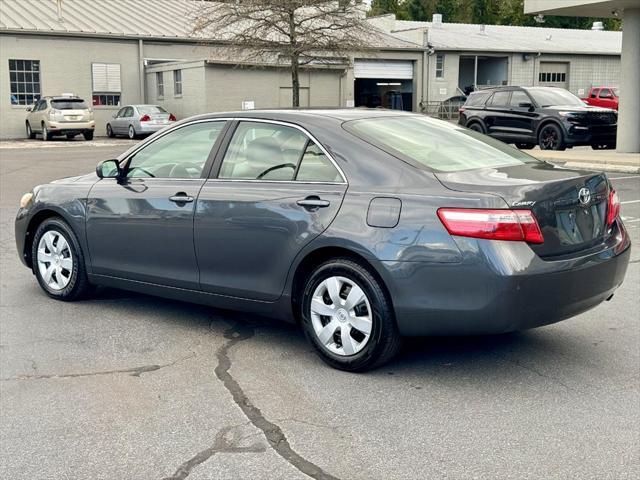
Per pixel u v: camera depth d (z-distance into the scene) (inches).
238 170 211.8
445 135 211.8
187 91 1353.3
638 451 147.4
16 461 145.3
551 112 803.4
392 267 176.4
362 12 1190.9
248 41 1105.4
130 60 1443.2
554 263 172.7
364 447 149.7
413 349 208.2
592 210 188.9
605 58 1827.0
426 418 163.5
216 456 146.3
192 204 214.4
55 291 258.7
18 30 1316.4
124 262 235.6
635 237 370.6
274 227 196.9
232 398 175.3
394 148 191.9
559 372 190.5
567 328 227.0
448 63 1681.8
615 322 232.5
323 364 197.3
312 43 1106.7
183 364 198.4
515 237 168.7
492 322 169.8
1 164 808.3
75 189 249.3
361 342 186.2
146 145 236.7
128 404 172.4
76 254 249.6
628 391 178.2
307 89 1411.2
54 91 1375.5
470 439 153.0
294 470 140.4
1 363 199.8
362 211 183.3
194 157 223.0
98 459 145.9
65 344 215.0
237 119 217.3
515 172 188.7
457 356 202.7
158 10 1573.6
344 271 185.6
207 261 213.2
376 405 170.6
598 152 816.3
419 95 1660.9
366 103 1710.1
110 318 240.1
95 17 1465.3
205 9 1259.2
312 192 193.0
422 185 179.8
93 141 1248.8
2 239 376.2
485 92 887.7
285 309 200.4
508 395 175.9
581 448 148.8
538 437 153.8
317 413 166.6
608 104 1352.1
